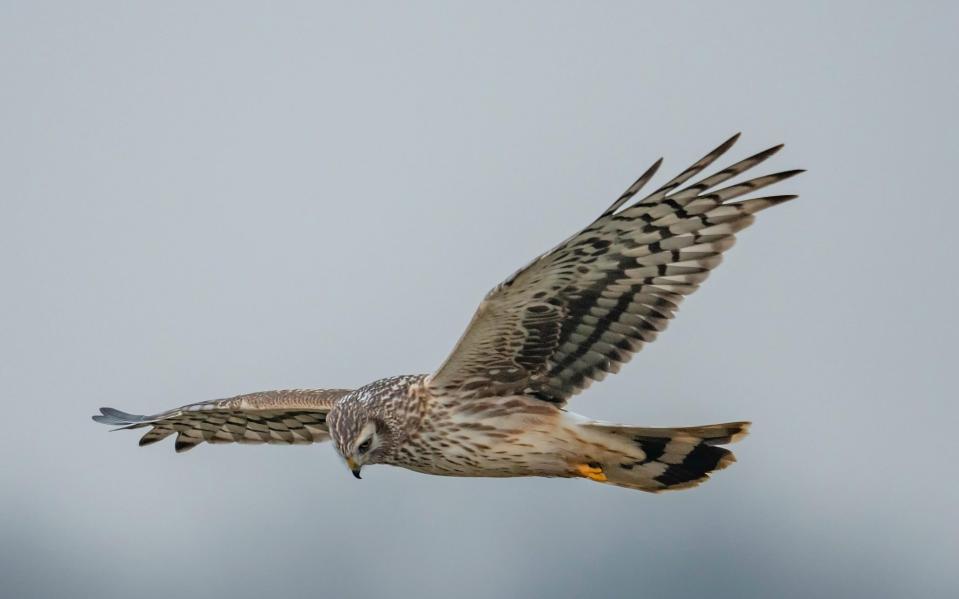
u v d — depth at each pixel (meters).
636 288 13.72
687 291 13.66
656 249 13.55
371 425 14.22
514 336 13.81
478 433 14.05
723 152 12.92
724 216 13.44
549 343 13.88
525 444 14.03
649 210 13.27
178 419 16.84
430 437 14.15
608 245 13.41
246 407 16.09
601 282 13.66
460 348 13.82
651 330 13.80
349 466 14.20
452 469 14.31
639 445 13.94
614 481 14.24
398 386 14.30
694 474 14.03
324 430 16.50
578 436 13.98
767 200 13.34
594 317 13.83
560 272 13.49
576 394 14.06
